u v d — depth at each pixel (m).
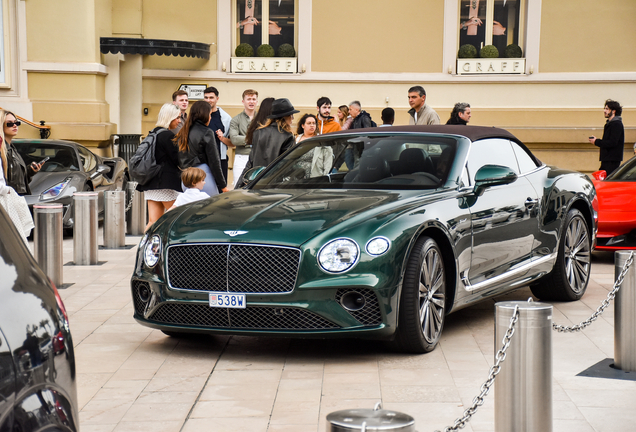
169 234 4.89
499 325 3.16
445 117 17.00
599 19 16.73
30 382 1.93
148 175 8.44
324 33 16.91
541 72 16.91
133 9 16.78
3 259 2.10
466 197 5.32
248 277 4.57
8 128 7.70
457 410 3.84
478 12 17.06
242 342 5.25
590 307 6.39
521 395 3.13
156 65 17.09
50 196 10.58
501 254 5.62
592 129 16.66
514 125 16.94
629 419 3.69
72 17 15.85
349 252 4.49
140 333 5.52
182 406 3.94
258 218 4.81
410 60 16.92
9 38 15.80
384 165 5.62
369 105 17.03
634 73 16.72
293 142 8.57
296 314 4.52
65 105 15.94
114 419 3.75
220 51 16.98
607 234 8.48
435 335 4.95
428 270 4.83
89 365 4.70
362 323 4.53
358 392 4.12
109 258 9.16
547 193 6.33
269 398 4.05
